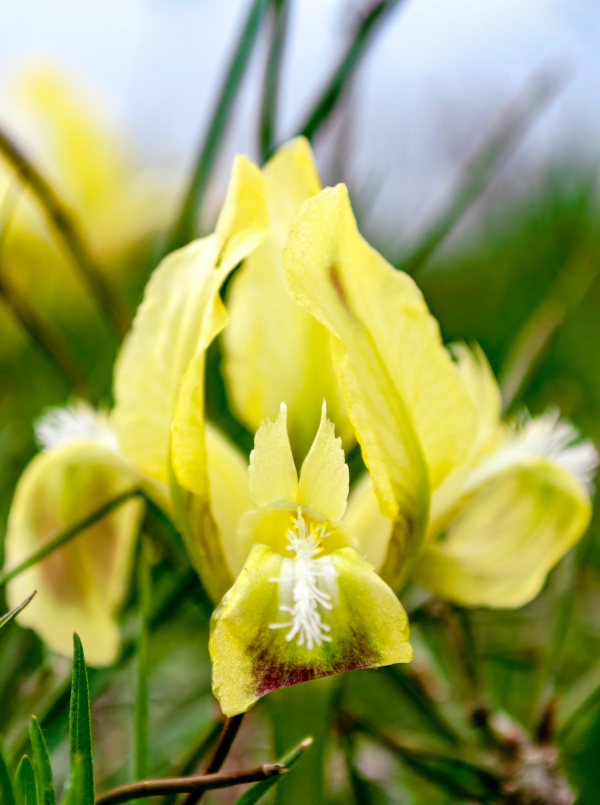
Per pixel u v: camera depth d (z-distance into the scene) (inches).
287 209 8.4
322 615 7.2
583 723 8.9
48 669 8.9
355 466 9.8
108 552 9.0
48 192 9.9
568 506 8.8
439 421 7.8
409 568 7.8
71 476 8.9
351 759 8.5
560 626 9.0
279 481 7.4
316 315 7.4
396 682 9.1
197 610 10.2
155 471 8.0
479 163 10.4
